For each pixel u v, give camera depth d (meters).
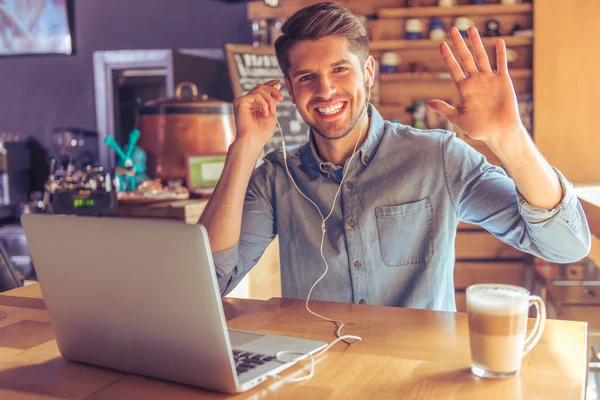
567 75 4.34
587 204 2.90
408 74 4.53
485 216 1.71
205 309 0.97
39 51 5.21
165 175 3.26
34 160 5.29
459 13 4.47
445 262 1.77
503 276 4.36
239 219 1.64
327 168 1.78
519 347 1.02
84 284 1.10
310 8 1.67
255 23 4.58
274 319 1.37
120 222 1.02
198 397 1.00
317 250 1.79
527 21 4.47
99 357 1.14
